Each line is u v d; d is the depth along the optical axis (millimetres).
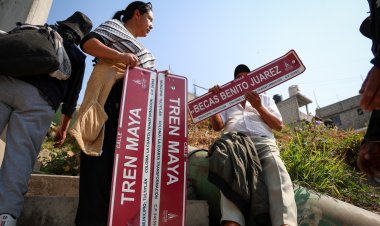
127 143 2080
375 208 2941
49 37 2086
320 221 2354
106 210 2047
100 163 2139
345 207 2430
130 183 1995
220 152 2242
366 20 1411
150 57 2605
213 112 2580
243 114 2785
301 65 2596
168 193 2061
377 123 1291
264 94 2904
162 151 2156
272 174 2297
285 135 5141
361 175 3682
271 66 2645
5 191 1772
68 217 2268
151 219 1962
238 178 2119
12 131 1920
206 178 2875
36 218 2184
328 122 7289
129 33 2512
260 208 2100
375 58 1078
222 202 2154
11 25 3711
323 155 3379
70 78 2418
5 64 1862
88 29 2523
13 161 1841
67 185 2963
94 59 2455
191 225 2459
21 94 1943
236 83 2641
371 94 1076
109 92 2281
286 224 2039
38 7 3873
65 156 4254
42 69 1964
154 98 2293
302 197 2555
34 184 2836
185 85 2439
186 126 2293
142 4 2662
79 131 2027
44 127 2051
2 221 1704
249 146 2371
